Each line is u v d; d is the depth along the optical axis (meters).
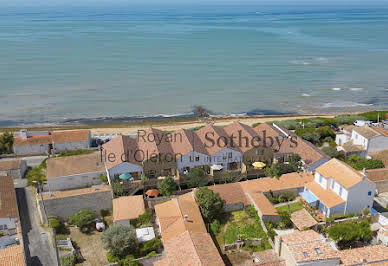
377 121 103.25
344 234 46.12
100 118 116.94
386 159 71.50
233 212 55.59
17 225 52.59
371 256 40.81
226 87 153.12
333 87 153.50
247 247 47.81
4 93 143.00
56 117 118.12
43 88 150.50
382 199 60.81
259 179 61.72
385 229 47.53
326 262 39.44
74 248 49.94
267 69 186.62
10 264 42.56
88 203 56.69
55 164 66.62
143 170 63.44
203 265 39.88
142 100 135.62
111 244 46.94
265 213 51.50
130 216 52.97
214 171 66.38
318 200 55.03
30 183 66.06
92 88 150.88
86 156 69.31
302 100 136.38
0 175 64.81
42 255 48.19
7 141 81.56
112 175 62.78
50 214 55.31
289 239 43.28
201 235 46.09
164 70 184.38
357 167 66.56
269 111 124.75
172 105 130.12
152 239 49.00
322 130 89.25
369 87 153.25
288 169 66.31
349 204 52.38
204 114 118.94
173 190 60.47
